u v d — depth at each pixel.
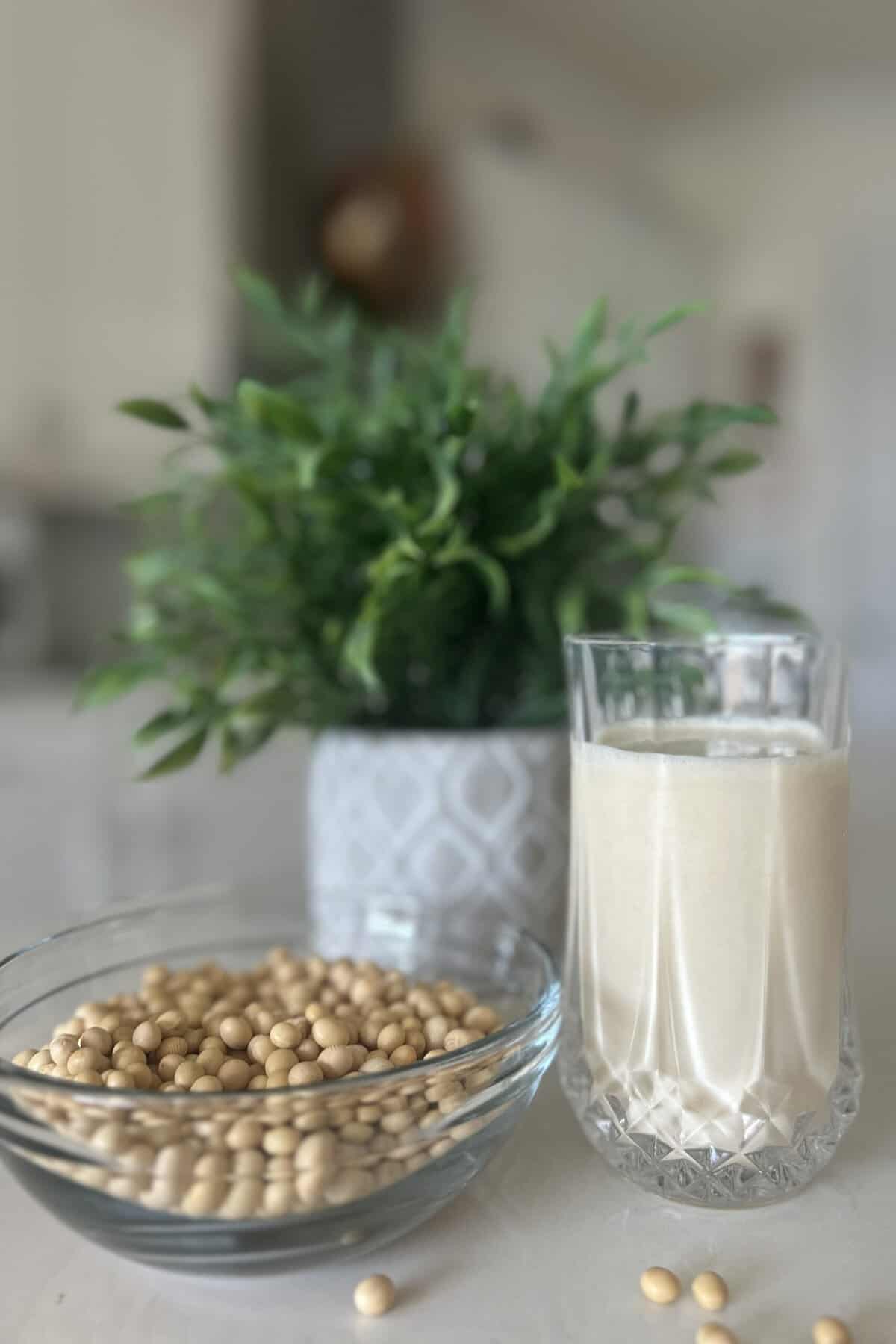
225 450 0.48
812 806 0.32
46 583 1.84
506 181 2.09
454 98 2.11
